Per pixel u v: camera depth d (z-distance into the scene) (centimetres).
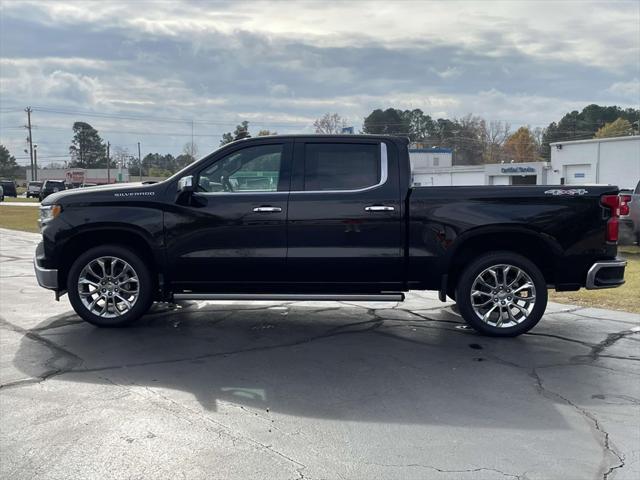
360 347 597
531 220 603
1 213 3253
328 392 468
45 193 5378
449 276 652
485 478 334
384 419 416
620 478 336
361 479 332
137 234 633
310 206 611
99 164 13538
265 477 333
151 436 385
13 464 346
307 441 380
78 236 645
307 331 661
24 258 1320
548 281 640
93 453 360
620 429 402
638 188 1441
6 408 430
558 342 618
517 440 384
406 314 753
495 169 5259
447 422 412
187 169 634
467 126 10769
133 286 654
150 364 537
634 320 720
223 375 508
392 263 615
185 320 710
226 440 380
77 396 455
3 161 13538
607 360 555
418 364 541
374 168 623
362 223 610
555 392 471
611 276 616
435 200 607
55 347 587
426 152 6612
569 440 385
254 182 630
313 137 630
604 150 4266
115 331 651
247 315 741
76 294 648
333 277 623
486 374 514
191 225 622
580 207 606
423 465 349
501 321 630
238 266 623
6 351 573
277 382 491
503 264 619
